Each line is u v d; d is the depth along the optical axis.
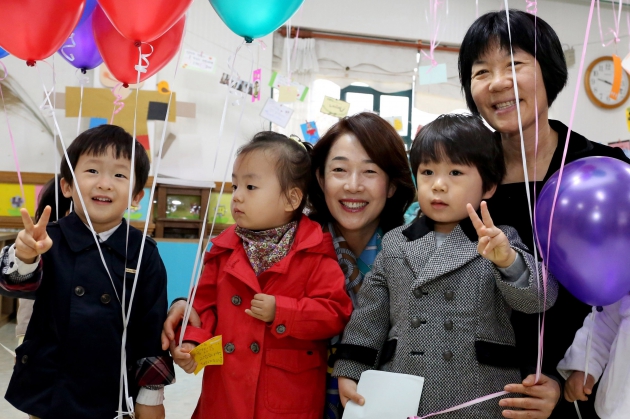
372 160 1.14
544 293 0.85
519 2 4.53
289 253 1.11
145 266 1.11
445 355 0.90
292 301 1.04
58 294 1.03
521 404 0.86
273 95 4.11
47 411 0.98
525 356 0.95
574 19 4.71
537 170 1.09
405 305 0.96
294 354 1.06
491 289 0.92
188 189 3.68
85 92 3.56
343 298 1.08
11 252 0.93
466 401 0.88
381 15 4.55
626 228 0.78
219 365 1.08
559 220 0.83
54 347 1.01
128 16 0.97
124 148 1.10
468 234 0.98
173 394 2.15
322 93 4.45
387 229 1.23
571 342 0.99
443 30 4.55
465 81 1.17
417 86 4.55
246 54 4.11
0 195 3.56
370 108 4.50
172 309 1.14
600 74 4.67
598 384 0.98
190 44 3.98
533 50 1.04
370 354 0.99
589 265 0.80
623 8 4.67
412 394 0.89
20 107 3.70
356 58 4.50
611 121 4.69
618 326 0.95
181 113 3.88
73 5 1.00
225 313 1.10
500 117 1.06
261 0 1.02
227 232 1.20
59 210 1.39
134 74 1.26
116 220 1.11
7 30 0.98
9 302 3.23
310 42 4.35
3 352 2.53
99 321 1.03
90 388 1.01
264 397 1.03
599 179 0.82
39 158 3.73
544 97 1.06
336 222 1.24
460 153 0.97
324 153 1.20
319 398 1.07
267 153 1.13
